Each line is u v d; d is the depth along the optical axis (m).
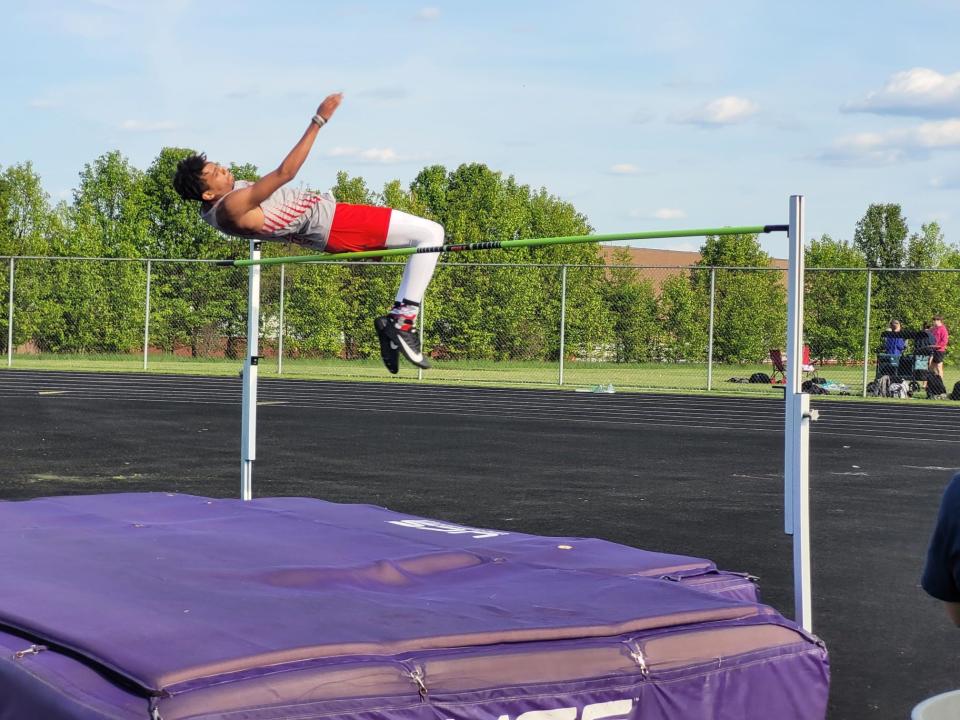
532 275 26.50
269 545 4.87
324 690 3.03
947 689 4.82
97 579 4.07
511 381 24.72
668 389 23.25
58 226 35.34
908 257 47.53
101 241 35.66
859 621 5.85
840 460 12.71
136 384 22.94
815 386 23.11
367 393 21.70
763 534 8.09
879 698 4.71
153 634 3.27
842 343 27.09
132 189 35.94
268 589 4.02
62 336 28.38
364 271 27.17
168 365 28.09
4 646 3.27
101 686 2.95
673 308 27.67
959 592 2.36
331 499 9.37
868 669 5.09
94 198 36.16
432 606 3.85
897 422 17.47
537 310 26.58
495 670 3.33
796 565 4.91
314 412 17.77
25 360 28.28
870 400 21.30
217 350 28.67
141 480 10.32
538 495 9.76
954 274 26.33
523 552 4.96
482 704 3.27
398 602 3.90
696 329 27.70
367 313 27.28
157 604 3.68
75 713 2.85
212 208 5.52
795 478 4.91
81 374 25.12
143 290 28.30
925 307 26.36
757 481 10.87
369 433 14.80
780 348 27.55
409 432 15.01
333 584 4.22
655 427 16.22
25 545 4.72
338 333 27.56
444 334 26.38
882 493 10.21
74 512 5.71
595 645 3.56
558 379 25.80
